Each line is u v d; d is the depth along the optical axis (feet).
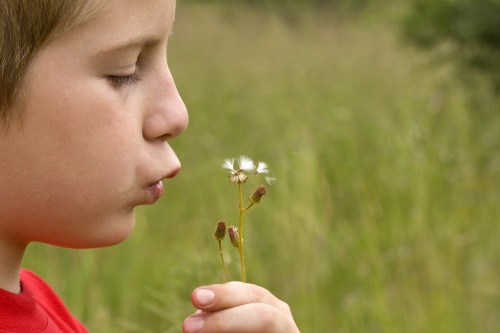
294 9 53.21
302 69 38.73
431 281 18.85
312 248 19.26
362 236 20.48
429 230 20.24
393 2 40.98
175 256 19.58
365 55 41.22
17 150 5.67
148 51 6.02
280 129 29.60
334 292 19.54
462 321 18.74
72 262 19.36
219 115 31.19
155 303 17.95
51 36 5.54
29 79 5.55
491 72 35.09
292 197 20.40
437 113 29.17
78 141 5.70
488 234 23.02
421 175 22.15
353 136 27.37
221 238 6.44
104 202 5.86
